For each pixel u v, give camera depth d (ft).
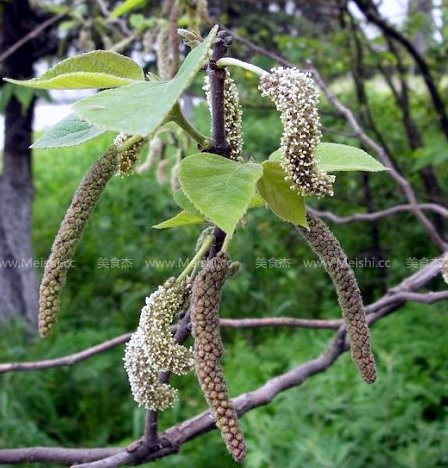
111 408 19.02
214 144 4.48
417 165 16.75
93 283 25.73
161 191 27.76
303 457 12.64
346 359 15.85
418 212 10.85
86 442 18.07
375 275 24.30
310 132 4.15
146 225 27.07
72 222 4.36
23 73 19.98
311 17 26.78
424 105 22.61
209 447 15.40
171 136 10.37
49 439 17.04
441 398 16.47
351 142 19.83
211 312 4.23
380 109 24.68
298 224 4.47
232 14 22.66
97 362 19.24
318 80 11.10
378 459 12.94
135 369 4.78
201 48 3.54
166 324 4.72
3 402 16.49
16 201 23.32
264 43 22.79
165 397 4.83
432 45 21.08
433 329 18.48
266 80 4.19
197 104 19.45
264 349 19.92
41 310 4.33
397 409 14.30
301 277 24.22
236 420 4.10
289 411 14.32
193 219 5.05
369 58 22.25
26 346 21.86
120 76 4.50
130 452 5.96
